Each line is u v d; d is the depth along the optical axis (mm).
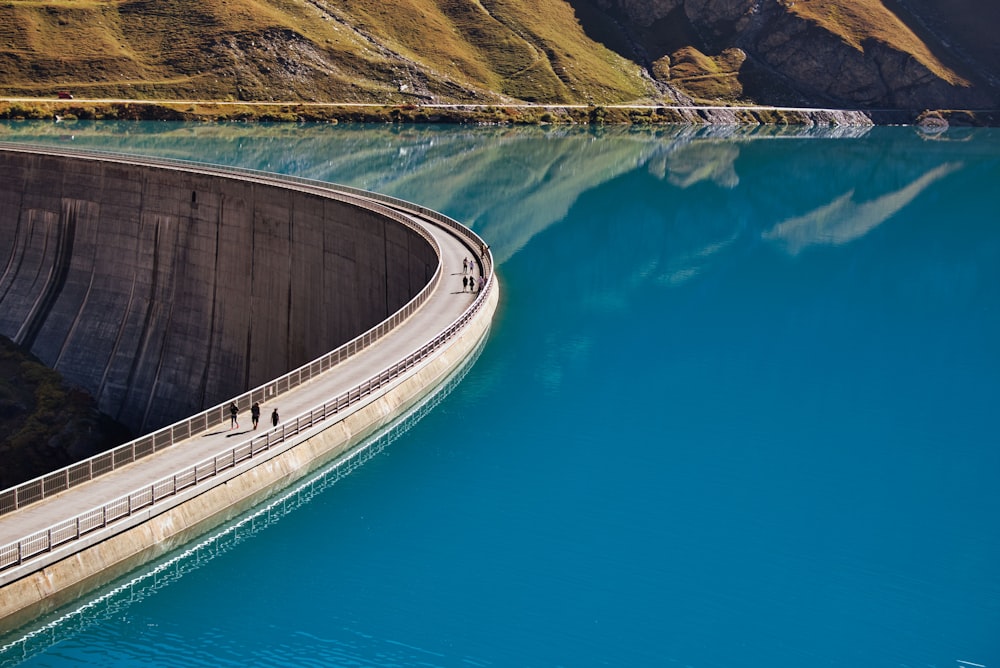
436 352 79562
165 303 121250
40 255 132875
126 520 50219
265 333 114812
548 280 125500
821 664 50625
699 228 163000
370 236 105562
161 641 48438
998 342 106750
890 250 149750
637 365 94312
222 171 129750
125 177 125438
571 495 66688
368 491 63844
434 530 60281
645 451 74875
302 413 63375
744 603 55375
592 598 54906
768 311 116312
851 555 61094
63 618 47656
